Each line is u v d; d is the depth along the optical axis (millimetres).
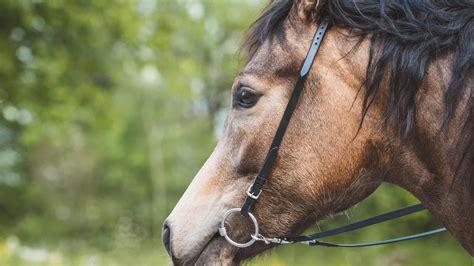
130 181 25125
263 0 2799
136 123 25281
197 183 2510
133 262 13625
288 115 2354
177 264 2467
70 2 11922
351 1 2396
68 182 25562
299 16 2422
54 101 13055
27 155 23891
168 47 13508
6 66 11688
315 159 2342
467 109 2268
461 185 2322
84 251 18297
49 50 12297
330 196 2367
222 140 2523
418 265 13125
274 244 2520
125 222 24609
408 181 2443
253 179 2416
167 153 24578
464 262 13062
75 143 25719
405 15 2346
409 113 2303
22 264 11055
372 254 13570
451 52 2322
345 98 2342
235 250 2467
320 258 13875
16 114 15172
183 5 14672
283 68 2387
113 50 13188
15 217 23484
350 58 2363
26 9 11641
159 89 25234
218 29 23828
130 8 12570
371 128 2357
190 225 2457
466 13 2322
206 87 24797
